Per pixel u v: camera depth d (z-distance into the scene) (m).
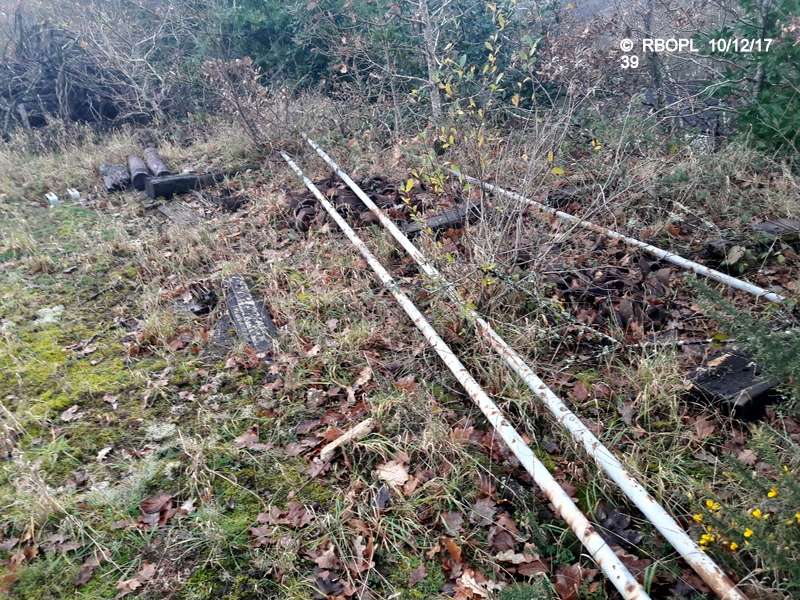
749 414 3.15
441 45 8.51
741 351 3.43
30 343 4.21
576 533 2.52
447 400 3.49
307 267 4.96
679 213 5.20
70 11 10.91
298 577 2.57
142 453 3.24
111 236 5.86
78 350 4.13
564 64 6.79
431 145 5.86
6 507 2.93
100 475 3.11
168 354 4.05
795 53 5.67
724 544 2.45
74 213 6.57
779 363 2.56
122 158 7.97
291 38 10.21
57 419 3.49
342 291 4.52
